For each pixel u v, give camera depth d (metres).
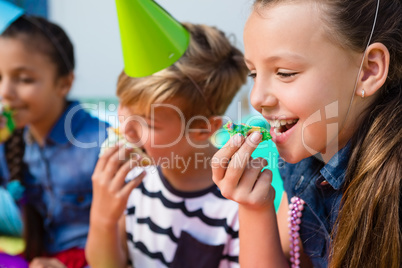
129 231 1.17
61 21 1.95
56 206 1.37
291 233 0.94
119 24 0.88
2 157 1.38
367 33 0.72
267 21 0.70
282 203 1.04
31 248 1.33
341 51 0.70
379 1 0.74
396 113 0.75
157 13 0.90
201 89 1.04
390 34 0.75
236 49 1.17
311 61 0.69
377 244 0.73
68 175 1.36
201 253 1.08
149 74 0.92
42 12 1.97
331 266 0.77
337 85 0.71
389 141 0.73
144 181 1.18
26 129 1.40
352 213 0.74
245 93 1.16
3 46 1.30
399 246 0.71
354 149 0.76
